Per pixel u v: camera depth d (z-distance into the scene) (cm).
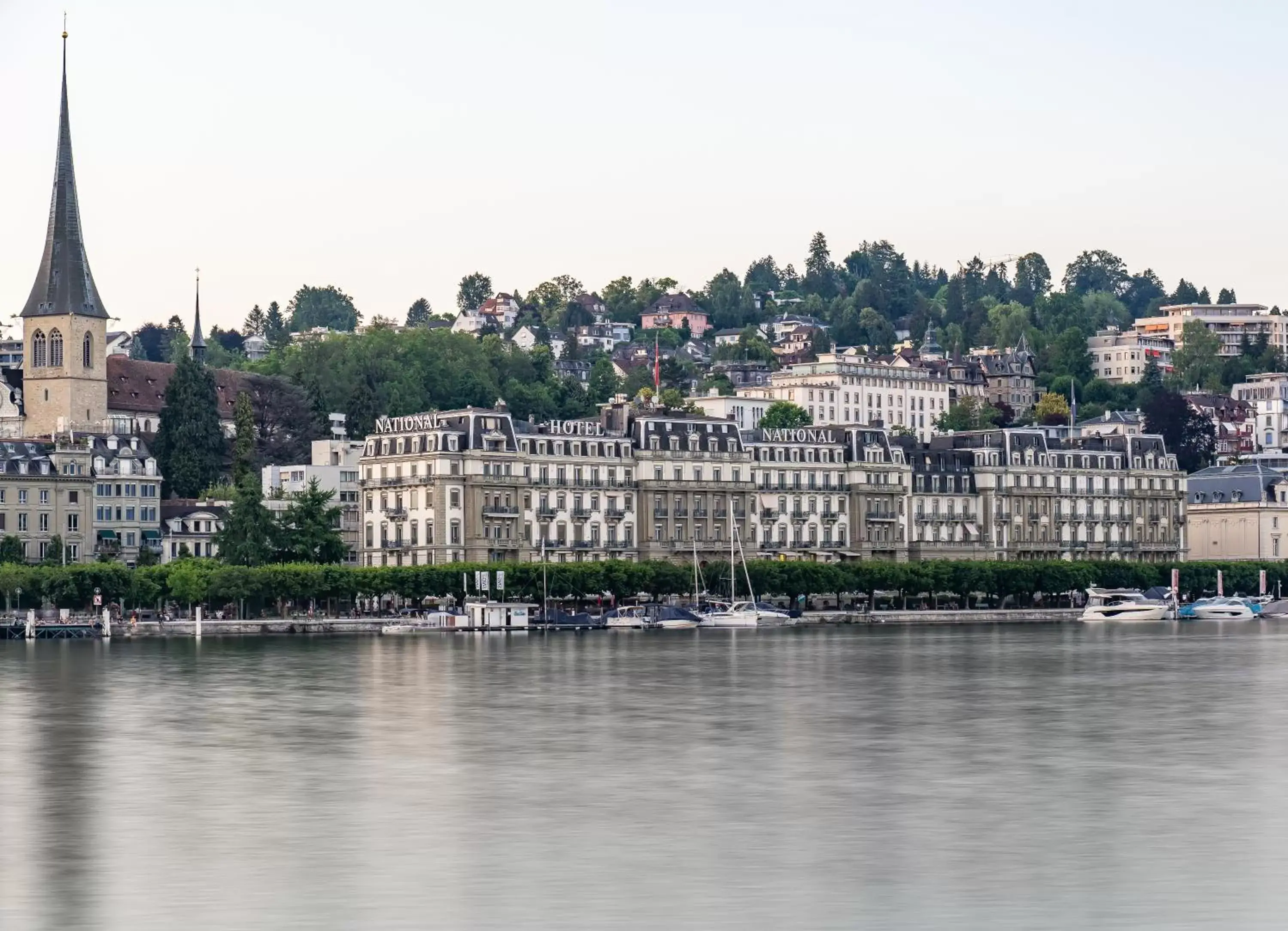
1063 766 17500
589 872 12812
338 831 14262
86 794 16012
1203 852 13412
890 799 15638
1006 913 11694
